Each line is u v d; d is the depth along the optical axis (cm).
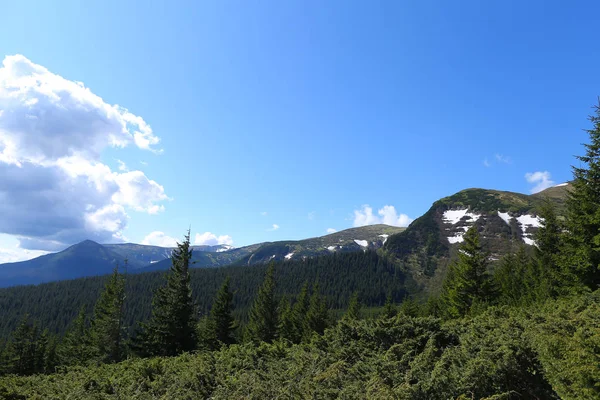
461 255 3606
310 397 795
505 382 707
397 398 701
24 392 1125
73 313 13238
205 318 5162
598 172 2133
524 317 1144
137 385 1143
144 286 14688
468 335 978
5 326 12162
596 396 554
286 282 15550
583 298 1436
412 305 6025
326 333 1277
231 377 1079
